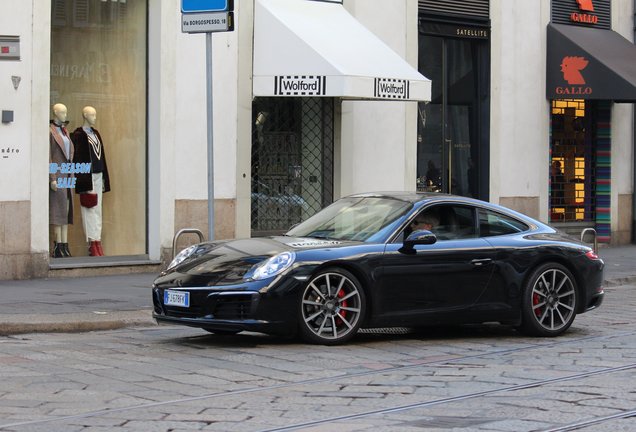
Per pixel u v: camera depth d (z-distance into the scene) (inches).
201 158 868.6
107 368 452.8
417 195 571.5
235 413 365.7
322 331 519.2
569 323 577.3
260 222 924.6
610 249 1163.9
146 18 861.2
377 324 527.2
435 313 540.7
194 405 378.6
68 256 832.9
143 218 867.4
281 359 482.0
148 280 788.0
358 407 378.0
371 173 986.1
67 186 828.6
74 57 837.8
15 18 767.1
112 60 854.5
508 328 608.4
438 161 1057.5
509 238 567.5
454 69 1068.5
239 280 500.1
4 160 763.4
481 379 436.5
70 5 833.5
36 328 558.6
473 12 1069.8
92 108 845.8
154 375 438.0
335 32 907.4
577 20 1162.0
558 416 363.3
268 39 880.3
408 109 1011.9
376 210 560.1
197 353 497.0
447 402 388.2
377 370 457.1
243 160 889.5
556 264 573.9
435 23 1043.9
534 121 1125.1
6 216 764.0
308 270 508.1
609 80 1088.8
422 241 528.4
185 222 863.1
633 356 500.4
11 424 346.0
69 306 625.9
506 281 557.9
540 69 1128.2
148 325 596.1
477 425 348.2
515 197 1112.2
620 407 378.3
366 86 861.2
